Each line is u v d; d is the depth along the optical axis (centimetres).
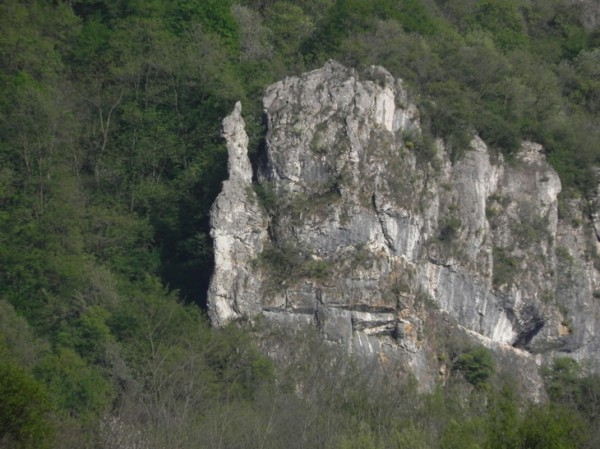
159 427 11919
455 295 16425
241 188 15888
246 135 16275
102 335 14500
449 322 16238
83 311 14988
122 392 13150
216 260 15538
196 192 17175
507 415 10575
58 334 14688
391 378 14550
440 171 16750
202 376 13175
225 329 14900
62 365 13512
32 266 15412
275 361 14250
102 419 12188
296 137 16112
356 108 16288
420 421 12494
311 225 15738
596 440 10800
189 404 12294
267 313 15362
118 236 16675
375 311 15488
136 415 12256
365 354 15262
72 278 15362
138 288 16050
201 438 11738
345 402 12825
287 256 15600
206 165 17362
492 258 16800
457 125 17125
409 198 16088
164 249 16812
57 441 11475
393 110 16612
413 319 15562
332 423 12094
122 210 17250
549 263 17150
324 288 15438
